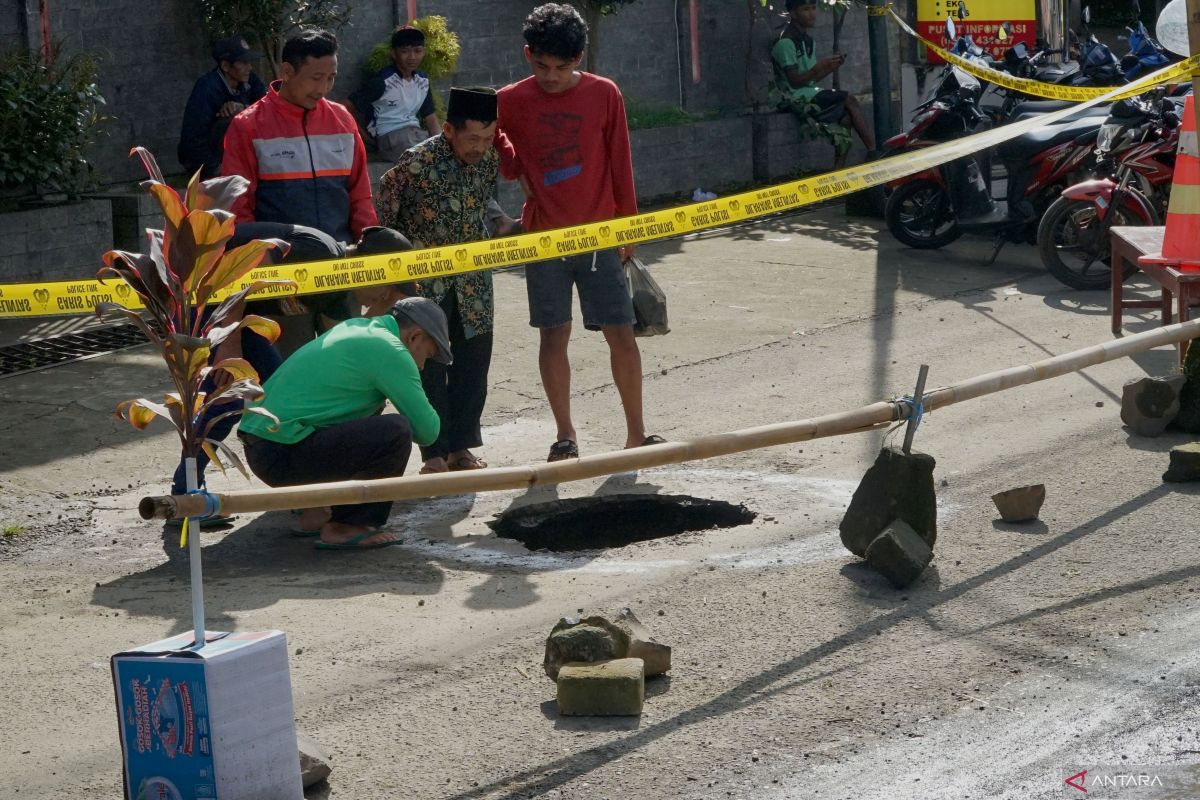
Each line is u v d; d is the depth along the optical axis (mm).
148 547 8516
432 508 9148
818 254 16734
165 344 5191
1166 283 10797
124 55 16953
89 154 16734
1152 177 14438
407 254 8391
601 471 6555
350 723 6195
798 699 6312
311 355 8328
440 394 9359
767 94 22422
